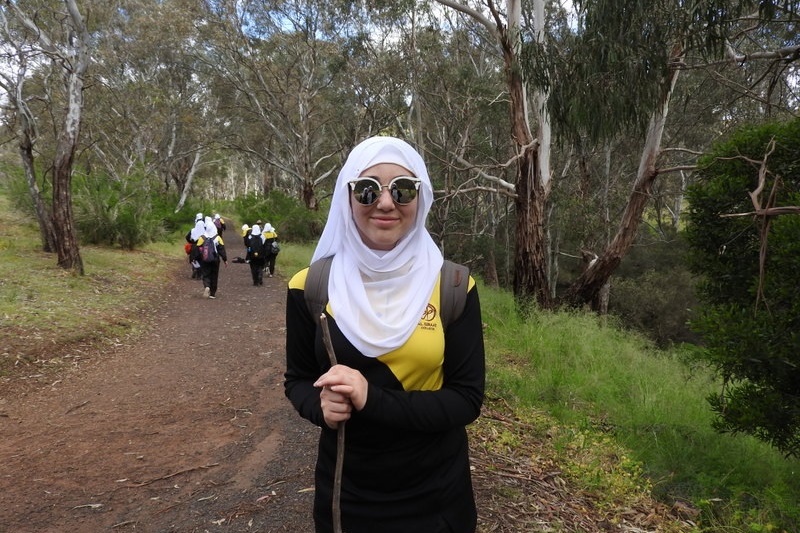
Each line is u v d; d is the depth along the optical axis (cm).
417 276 139
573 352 784
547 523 314
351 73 2309
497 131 2061
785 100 1094
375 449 141
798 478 431
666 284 2386
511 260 2750
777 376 383
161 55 2795
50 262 1243
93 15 1592
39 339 689
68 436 462
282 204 2778
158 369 662
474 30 1941
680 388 653
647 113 813
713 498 386
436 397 134
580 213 1897
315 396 145
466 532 152
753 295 427
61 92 1822
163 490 365
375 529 143
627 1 729
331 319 138
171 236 2334
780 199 429
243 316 1002
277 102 2809
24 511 340
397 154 142
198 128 3088
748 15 874
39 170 1656
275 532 300
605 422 547
